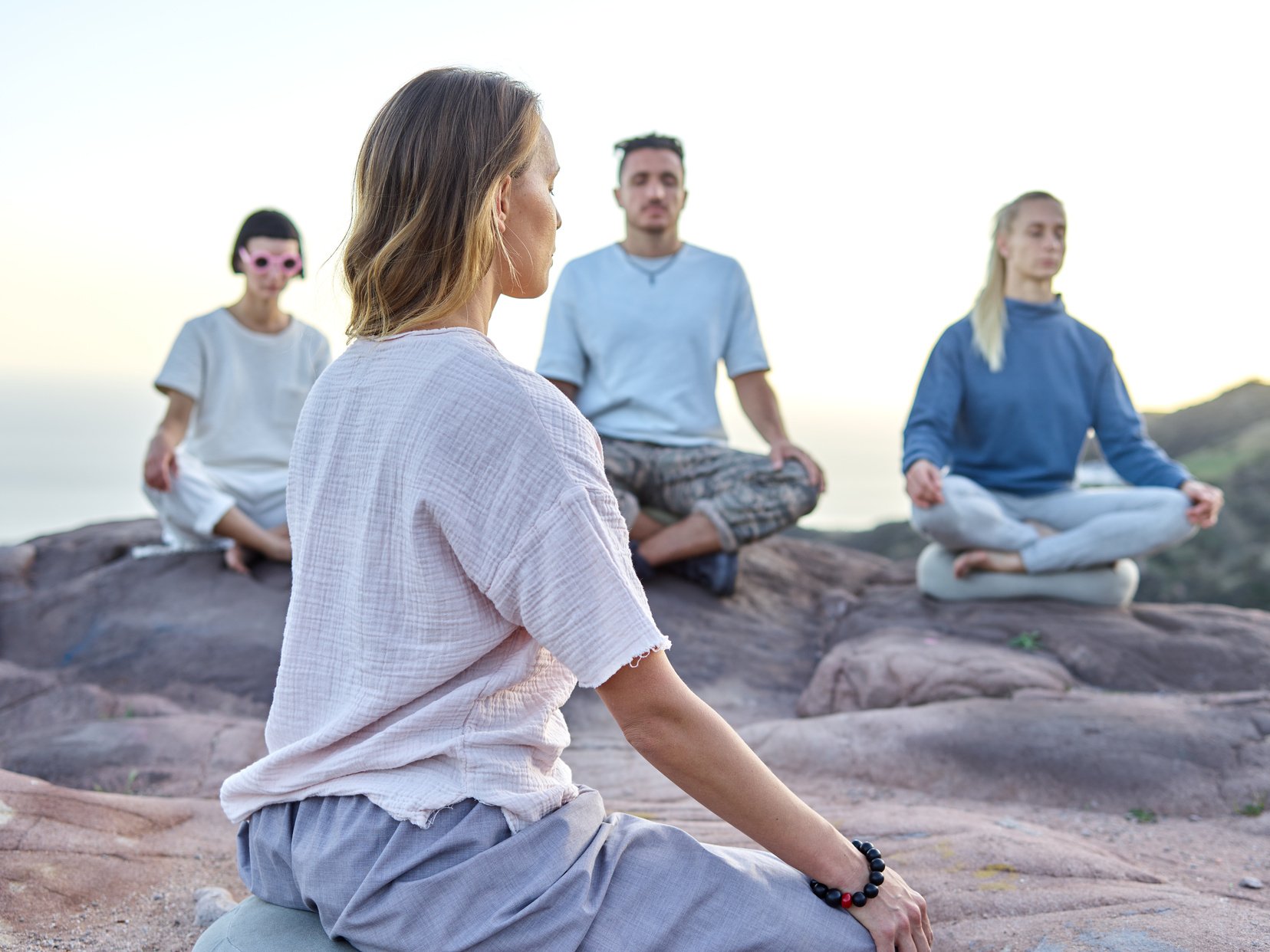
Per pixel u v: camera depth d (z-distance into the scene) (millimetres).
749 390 4812
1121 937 1711
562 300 4785
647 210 4688
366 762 1262
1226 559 6488
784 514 4586
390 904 1217
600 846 1305
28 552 5039
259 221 4738
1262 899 2121
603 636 1188
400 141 1308
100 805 2359
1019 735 3031
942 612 4242
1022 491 4426
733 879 1314
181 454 4742
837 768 3059
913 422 4340
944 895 1974
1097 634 3883
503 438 1202
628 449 4676
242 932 1335
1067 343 4426
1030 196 4344
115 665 3932
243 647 3971
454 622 1232
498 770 1257
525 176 1367
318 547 1311
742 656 4273
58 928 1892
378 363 1298
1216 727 3035
